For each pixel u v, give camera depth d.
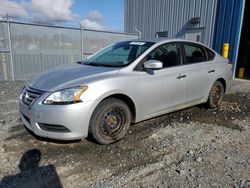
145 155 3.35
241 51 12.77
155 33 13.84
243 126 4.62
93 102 3.25
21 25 9.12
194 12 11.57
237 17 9.80
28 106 3.31
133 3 14.94
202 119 4.92
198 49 5.00
